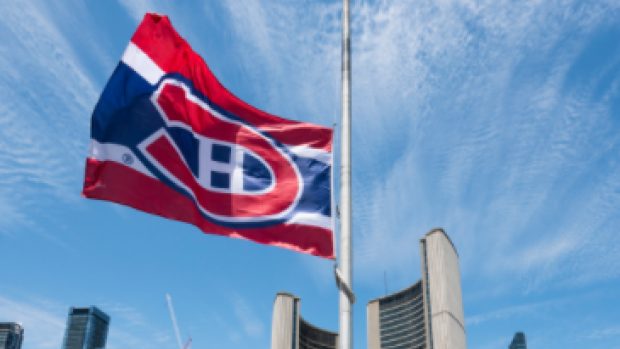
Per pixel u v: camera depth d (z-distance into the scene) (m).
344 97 20.70
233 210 21.59
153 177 21.09
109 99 21.42
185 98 22.88
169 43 23.48
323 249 21.23
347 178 19.19
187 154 22.09
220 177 22.08
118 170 20.61
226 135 22.91
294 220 21.53
